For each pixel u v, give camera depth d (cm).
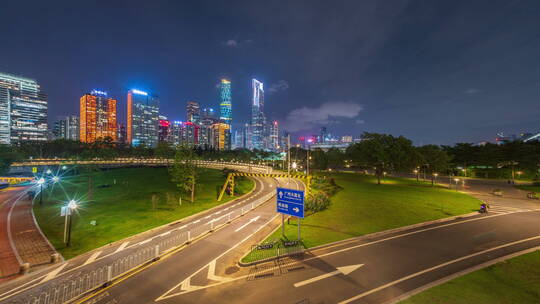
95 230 2484
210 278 1516
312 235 2248
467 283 1430
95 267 1662
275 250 1898
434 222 2702
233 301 1273
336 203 3603
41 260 1788
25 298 1305
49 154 12644
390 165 5775
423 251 1903
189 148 4272
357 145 6612
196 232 2403
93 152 11444
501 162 7719
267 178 6950
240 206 3631
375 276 1518
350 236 2228
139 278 1519
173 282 1471
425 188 5234
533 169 6825
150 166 10862
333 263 1695
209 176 7150
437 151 6900
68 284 1439
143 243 2117
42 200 4231
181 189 4881
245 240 2178
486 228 2494
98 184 6056
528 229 2462
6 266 1695
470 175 8212
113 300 1291
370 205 3472
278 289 1380
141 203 3828
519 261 1725
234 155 15888
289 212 2111
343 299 1277
